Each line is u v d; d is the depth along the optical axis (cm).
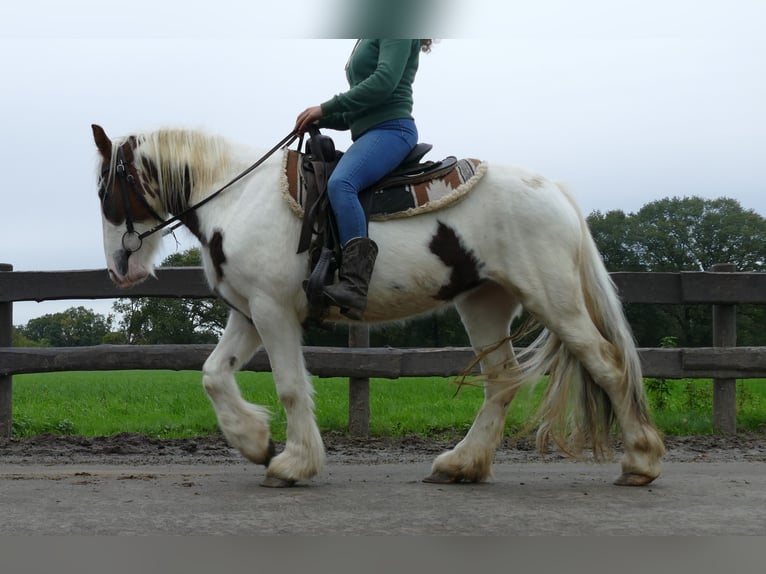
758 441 740
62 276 785
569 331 485
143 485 504
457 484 511
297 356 491
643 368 779
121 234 530
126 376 2255
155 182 523
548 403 493
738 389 986
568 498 456
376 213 488
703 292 778
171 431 830
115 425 859
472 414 884
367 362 771
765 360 765
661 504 438
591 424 495
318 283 466
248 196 495
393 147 495
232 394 516
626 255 5231
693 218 5153
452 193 485
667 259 5141
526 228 484
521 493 474
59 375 2480
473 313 529
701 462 631
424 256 485
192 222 515
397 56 491
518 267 484
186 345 774
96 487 495
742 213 5138
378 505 437
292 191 486
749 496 462
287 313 486
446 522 397
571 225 491
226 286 496
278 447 724
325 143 498
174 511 420
